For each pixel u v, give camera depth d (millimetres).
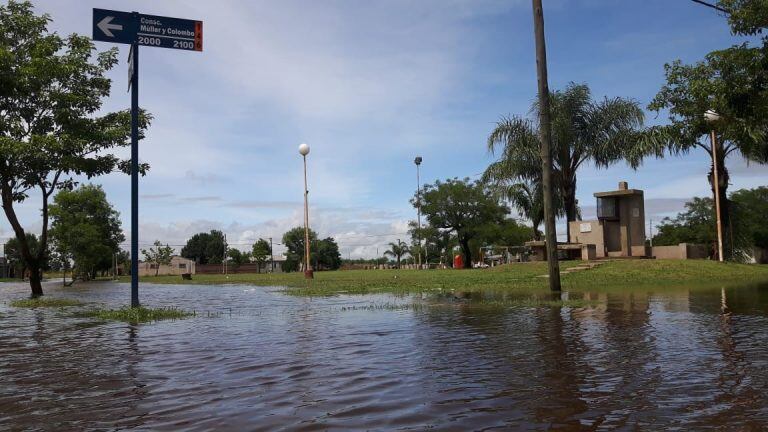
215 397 4695
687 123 18453
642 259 25781
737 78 14836
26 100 18938
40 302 17875
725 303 11383
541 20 16594
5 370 6059
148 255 84938
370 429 3756
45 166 18891
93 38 12375
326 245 111062
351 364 5996
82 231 47750
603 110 32875
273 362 6207
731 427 3623
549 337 7500
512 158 33875
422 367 5762
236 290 24188
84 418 4152
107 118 20188
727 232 29844
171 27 13117
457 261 50250
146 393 4895
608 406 4160
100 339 8500
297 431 3736
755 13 13688
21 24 18797
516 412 4082
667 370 5289
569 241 30469
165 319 11477
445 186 52906
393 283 22656
